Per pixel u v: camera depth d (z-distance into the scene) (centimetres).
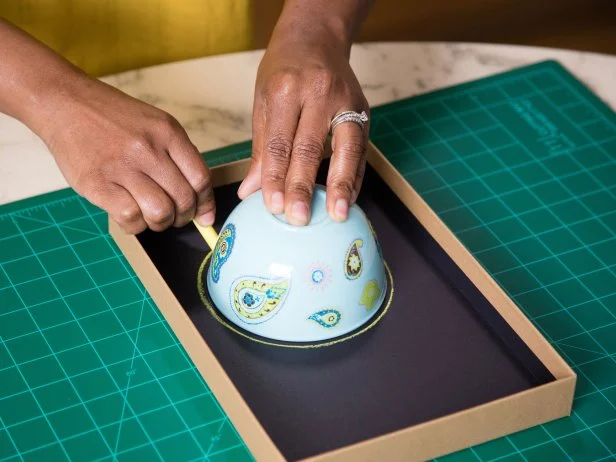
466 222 150
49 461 113
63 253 138
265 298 119
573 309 137
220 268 123
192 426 117
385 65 175
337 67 135
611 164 162
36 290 133
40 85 128
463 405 117
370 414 115
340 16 144
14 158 153
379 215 139
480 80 174
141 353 125
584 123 169
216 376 114
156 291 127
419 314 126
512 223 150
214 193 139
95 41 179
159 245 133
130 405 119
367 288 122
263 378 118
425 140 163
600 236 149
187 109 162
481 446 116
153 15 179
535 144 164
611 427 120
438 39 277
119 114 126
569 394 117
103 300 132
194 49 185
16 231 141
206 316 124
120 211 123
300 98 128
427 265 133
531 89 174
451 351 122
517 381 119
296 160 123
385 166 141
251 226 120
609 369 128
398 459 109
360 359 121
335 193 120
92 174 124
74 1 173
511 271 142
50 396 120
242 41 187
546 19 285
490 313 126
